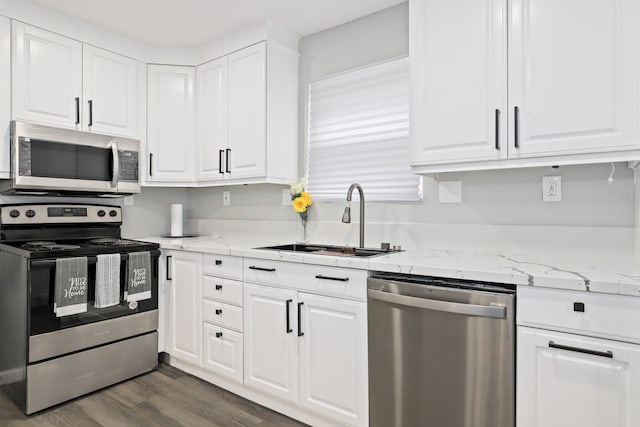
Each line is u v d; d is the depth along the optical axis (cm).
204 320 243
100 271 225
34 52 235
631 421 122
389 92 240
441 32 181
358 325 178
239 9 240
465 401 150
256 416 207
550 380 134
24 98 232
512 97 164
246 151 266
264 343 212
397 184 235
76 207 271
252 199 305
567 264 163
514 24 163
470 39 173
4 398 221
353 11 242
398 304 163
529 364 138
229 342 229
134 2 232
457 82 177
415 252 209
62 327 216
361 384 177
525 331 139
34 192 247
